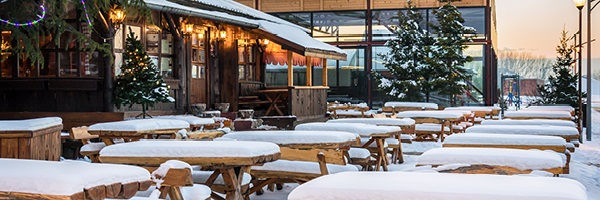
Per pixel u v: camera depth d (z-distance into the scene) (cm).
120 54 1367
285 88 2086
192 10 1499
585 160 1481
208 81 1775
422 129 1658
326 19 3222
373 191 374
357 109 2330
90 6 1093
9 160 489
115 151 654
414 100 2764
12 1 1049
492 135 859
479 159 631
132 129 896
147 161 644
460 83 2717
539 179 410
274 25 1978
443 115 1628
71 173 424
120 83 1312
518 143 829
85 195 412
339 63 3219
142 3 1122
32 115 1241
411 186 384
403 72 2756
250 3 3272
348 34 3206
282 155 766
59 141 866
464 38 2970
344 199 375
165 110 1485
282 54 2112
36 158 783
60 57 1309
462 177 420
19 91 1335
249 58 2053
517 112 1600
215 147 639
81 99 1308
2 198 414
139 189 462
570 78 3123
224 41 1820
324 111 2153
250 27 1838
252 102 1888
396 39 2817
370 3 3173
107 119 1214
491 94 3114
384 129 1047
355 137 827
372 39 3184
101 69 1295
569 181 402
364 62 3197
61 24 1038
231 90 1820
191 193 601
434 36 3053
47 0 1021
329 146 780
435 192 366
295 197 381
